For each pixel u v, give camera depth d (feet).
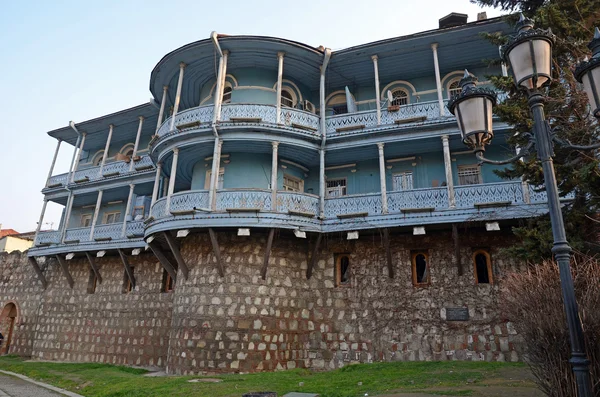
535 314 19.60
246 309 50.96
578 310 17.65
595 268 20.42
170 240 53.78
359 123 55.67
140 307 69.36
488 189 48.03
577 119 33.78
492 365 41.70
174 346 53.01
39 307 82.12
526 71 18.94
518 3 40.24
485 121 20.57
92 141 85.87
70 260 81.10
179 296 54.95
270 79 60.29
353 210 52.29
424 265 53.52
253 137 53.16
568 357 18.25
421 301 50.93
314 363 52.29
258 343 50.16
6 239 111.04
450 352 48.26
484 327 47.96
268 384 38.37
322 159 55.47
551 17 33.73
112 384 43.88
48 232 80.07
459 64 59.11
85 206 86.17
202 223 50.52
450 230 52.01
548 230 34.37
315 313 54.24
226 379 42.68
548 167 18.20
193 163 61.67
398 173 58.59
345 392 32.73
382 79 62.64
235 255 52.70
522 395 26.78
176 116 56.95
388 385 34.50
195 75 60.90
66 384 47.55
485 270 50.93
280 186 58.23
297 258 55.62
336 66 59.31
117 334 70.13
